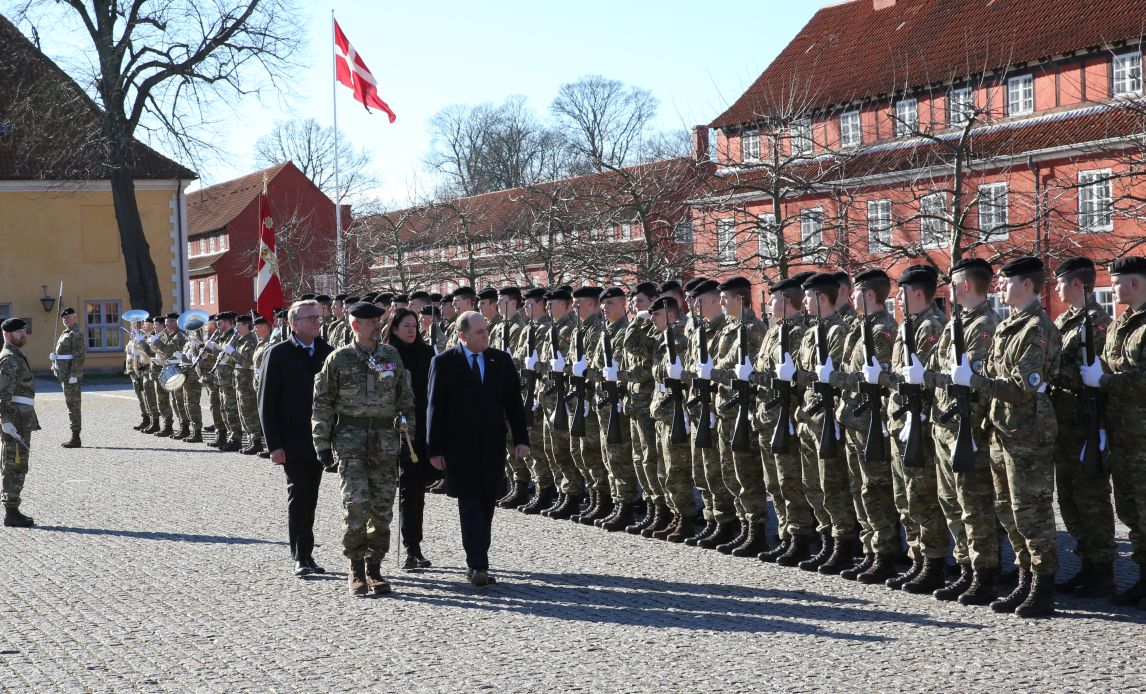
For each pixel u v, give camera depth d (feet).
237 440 58.95
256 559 31.78
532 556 31.91
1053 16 107.86
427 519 37.73
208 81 130.82
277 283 75.72
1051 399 26.73
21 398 38.24
